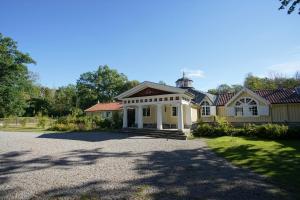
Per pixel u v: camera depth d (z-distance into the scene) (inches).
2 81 1603.1
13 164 436.8
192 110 1179.3
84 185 317.7
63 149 588.4
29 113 2625.5
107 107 2046.0
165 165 425.4
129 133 972.6
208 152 551.8
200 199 266.7
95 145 653.3
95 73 3063.5
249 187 305.6
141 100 1016.2
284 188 301.3
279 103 1088.2
